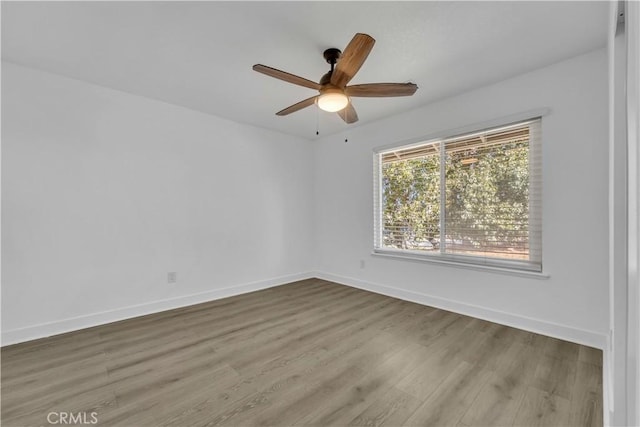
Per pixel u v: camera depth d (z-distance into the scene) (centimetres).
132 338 238
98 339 236
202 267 339
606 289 211
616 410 120
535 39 202
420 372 185
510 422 141
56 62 231
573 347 216
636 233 83
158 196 306
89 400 159
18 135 232
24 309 233
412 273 334
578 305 223
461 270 291
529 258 251
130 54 220
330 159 437
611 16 133
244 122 376
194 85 271
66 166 253
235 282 368
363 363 197
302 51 216
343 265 418
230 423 142
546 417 144
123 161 284
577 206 223
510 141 262
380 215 377
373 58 225
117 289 279
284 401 158
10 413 148
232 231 367
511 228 261
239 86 274
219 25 187
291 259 433
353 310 304
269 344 226
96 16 177
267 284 400
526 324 248
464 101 287
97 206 269
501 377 178
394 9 173
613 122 129
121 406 154
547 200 237
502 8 172
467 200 290
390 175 365
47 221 244
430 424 140
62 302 250
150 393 165
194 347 222
